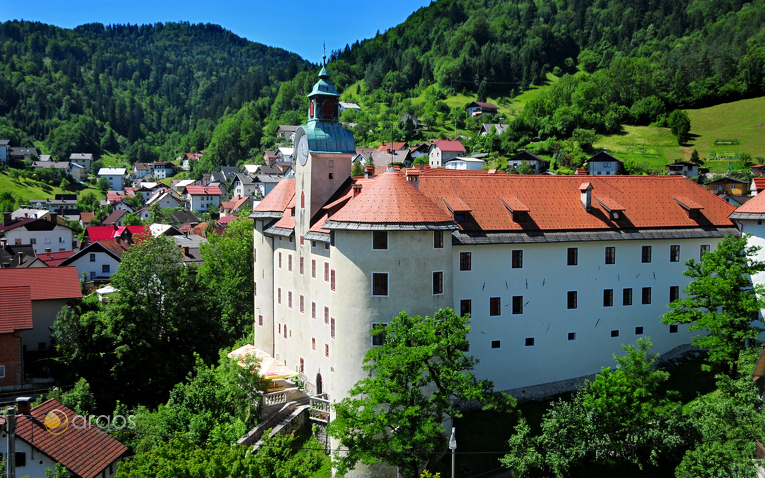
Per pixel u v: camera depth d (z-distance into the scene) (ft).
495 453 153.69
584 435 139.44
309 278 181.98
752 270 164.55
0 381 199.31
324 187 182.09
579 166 564.71
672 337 193.16
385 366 129.90
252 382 168.96
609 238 179.32
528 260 172.76
